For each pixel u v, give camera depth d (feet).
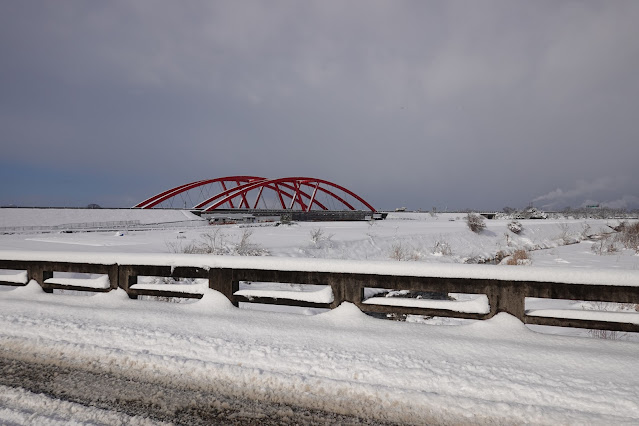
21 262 20.04
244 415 9.24
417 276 14.15
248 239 96.94
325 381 10.54
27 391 10.43
